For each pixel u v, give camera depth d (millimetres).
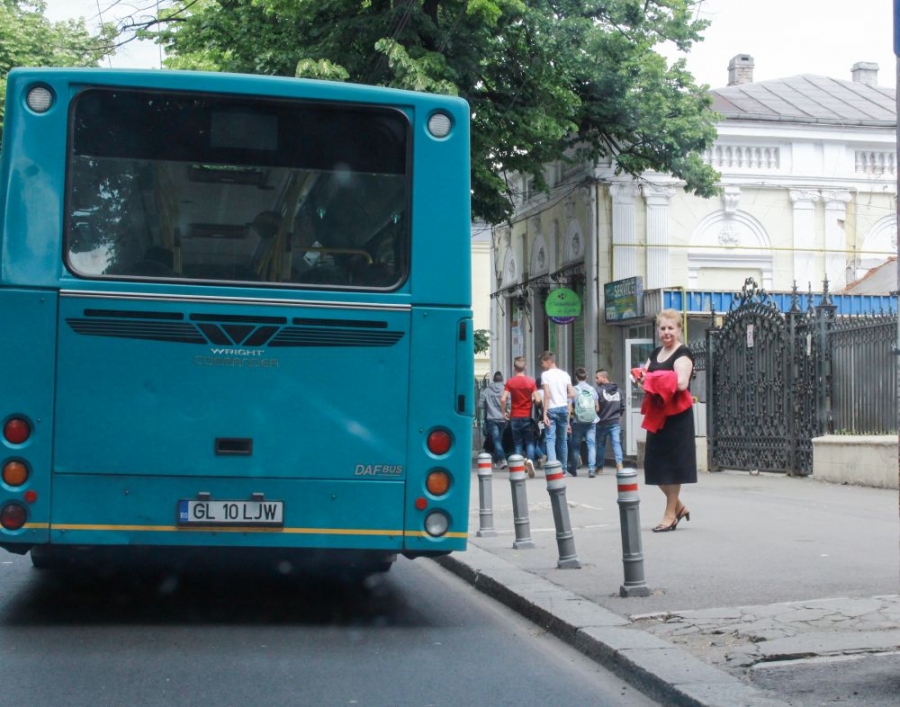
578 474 24453
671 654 6883
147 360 7922
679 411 12320
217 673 6883
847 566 10039
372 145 8273
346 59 23438
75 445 7844
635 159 28969
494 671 7094
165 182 8039
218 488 7969
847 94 35219
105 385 7875
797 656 6723
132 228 7977
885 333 17609
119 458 7875
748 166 31812
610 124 27969
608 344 31016
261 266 8094
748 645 7000
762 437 20750
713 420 22391
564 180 33781
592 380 31062
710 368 22438
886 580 9289
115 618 8609
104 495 7867
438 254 8242
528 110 25422
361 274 8180
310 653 7520
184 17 25125
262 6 24047
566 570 10266
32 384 7820
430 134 8305
